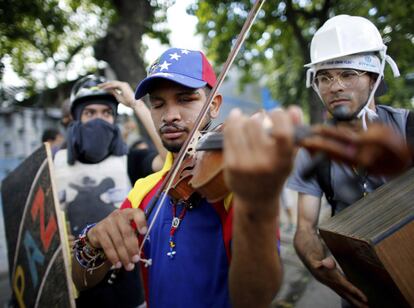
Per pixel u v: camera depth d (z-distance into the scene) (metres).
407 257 1.11
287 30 9.76
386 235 1.12
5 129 5.81
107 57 6.24
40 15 7.05
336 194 1.65
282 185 0.71
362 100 1.56
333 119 1.58
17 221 2.06
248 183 0.69
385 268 1.11
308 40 9.56
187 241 1.26
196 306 1.22
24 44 8.18
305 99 13.14
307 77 1.81
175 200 1.33
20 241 2.01
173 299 1.25
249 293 0.89
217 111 1.49
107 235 1.19
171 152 1.43
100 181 2.26
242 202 0.74
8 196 2.21
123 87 2.27
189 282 1.23
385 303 1.31
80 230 2.15
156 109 1.41
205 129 1.44
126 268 1.17
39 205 1.83
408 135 1.54
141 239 1.39
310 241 1.64
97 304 2.00
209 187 1.03
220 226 1.24
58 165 2.29
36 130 6.30
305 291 3.76
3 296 4.08
